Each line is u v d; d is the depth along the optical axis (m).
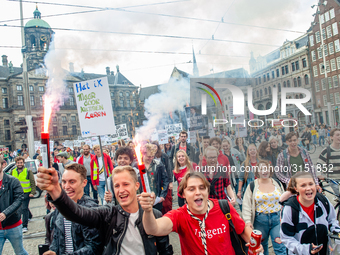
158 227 1.86
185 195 2.05
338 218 3.51
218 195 3.54
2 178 3.33
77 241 2.16
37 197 9.13
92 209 1.94
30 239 4.92
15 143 61.66
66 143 24.50
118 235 1.98
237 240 2.05
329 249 2.44
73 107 68.50
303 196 2.29
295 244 2.29
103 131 3.85
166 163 5.05
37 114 63.75
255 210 3.04
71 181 2.33
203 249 1.95
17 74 62.84
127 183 2.03
